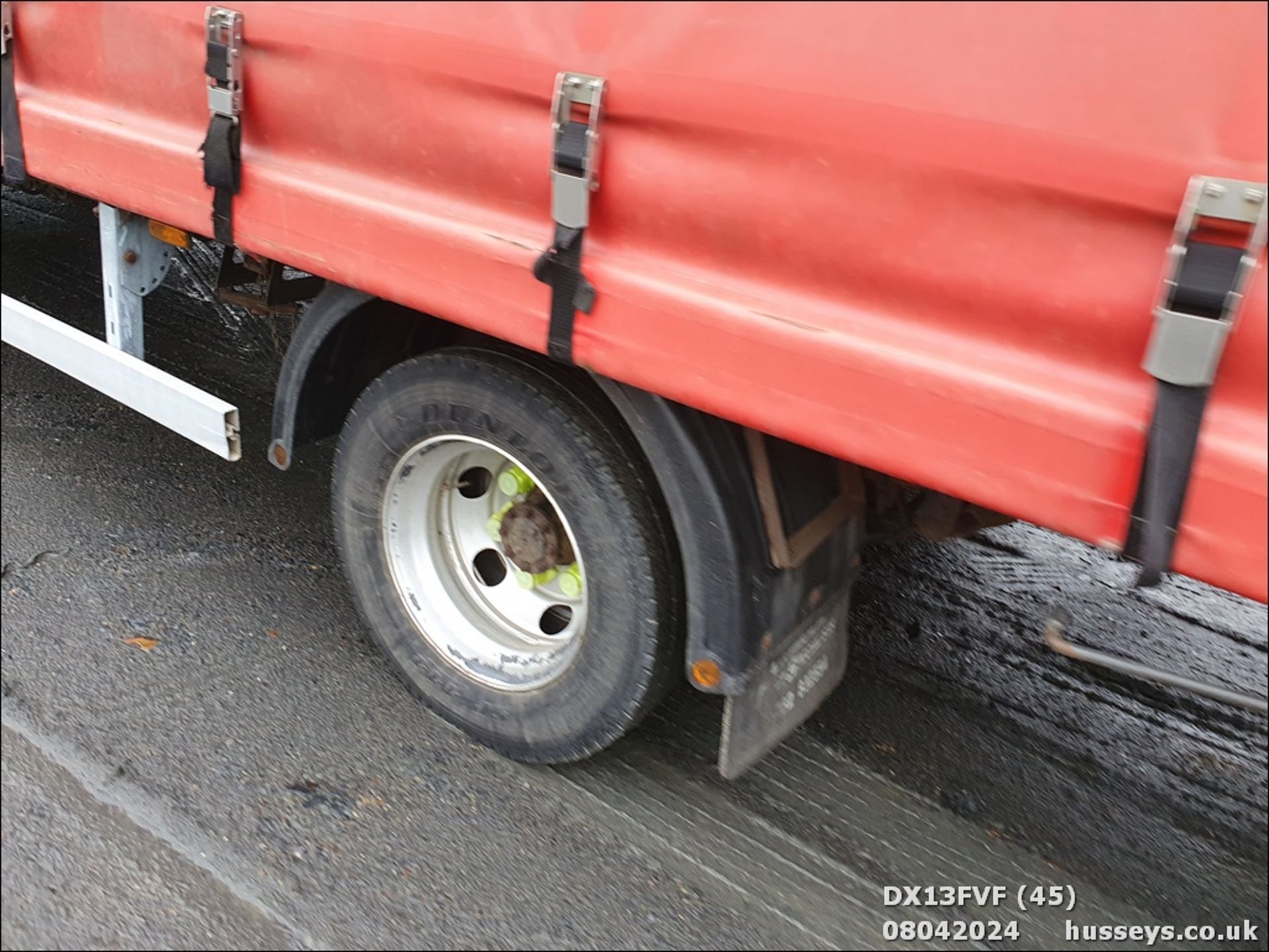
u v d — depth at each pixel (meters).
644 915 2.41
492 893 2.42
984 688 3.27
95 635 3.14
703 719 3.03
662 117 1.86
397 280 2.34
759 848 2.62
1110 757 3.02
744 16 1.72
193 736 2.80
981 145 1.57
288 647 3.17
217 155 2.55
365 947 2.27
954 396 1.68
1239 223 1.40
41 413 4.41
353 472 2.77
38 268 5.29
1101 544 1.61
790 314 1.83
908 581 3.80
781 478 2.28
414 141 2.23
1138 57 1.43
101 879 2.36
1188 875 2.65
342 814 2.60
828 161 1.71
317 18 2.28
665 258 1.96
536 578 2.73
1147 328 1.52
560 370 2.37
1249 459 1.46
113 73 2.81
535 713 2.65
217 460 4.16
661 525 2.34
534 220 2.11
